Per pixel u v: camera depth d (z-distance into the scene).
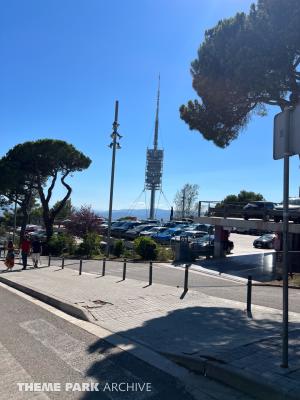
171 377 5.70
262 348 6.50
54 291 13.15
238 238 48.31
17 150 40.16
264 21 13.03
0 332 8.19
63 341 7.54
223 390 5.24
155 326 8.52
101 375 5.78
